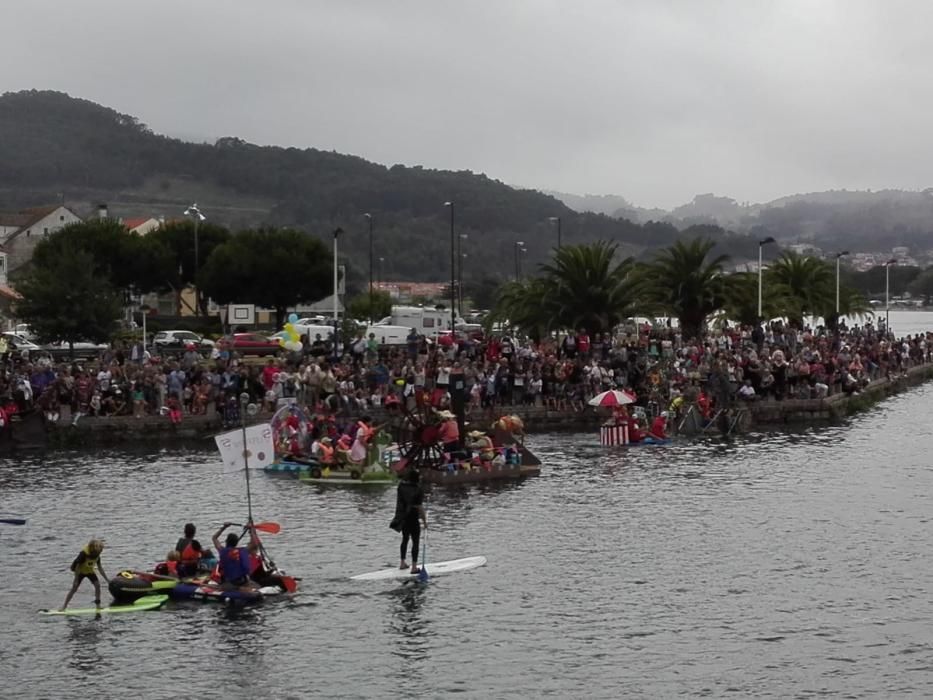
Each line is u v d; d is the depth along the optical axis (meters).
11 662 29.73
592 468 59.56
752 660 30.00
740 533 44.06
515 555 40.53
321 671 29.11
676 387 76.62
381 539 42.78
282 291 136.88
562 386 76.69
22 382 66.62
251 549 36.00
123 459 61.88
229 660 29.88
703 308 106.69
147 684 28.23
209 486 53.84
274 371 71.31
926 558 40.34
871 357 107.81
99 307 101.56
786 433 74.31
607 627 32.62
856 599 35.38
